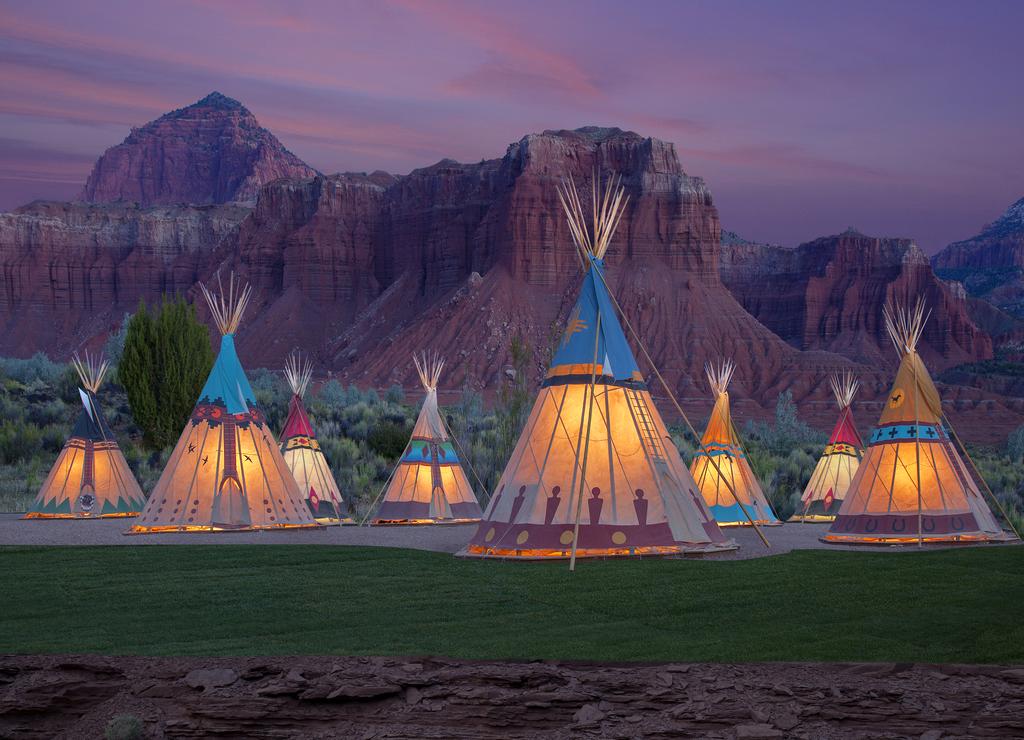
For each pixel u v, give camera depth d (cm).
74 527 2380
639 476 1823
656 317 15575
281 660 1002
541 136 17425
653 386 14188
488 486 3519
